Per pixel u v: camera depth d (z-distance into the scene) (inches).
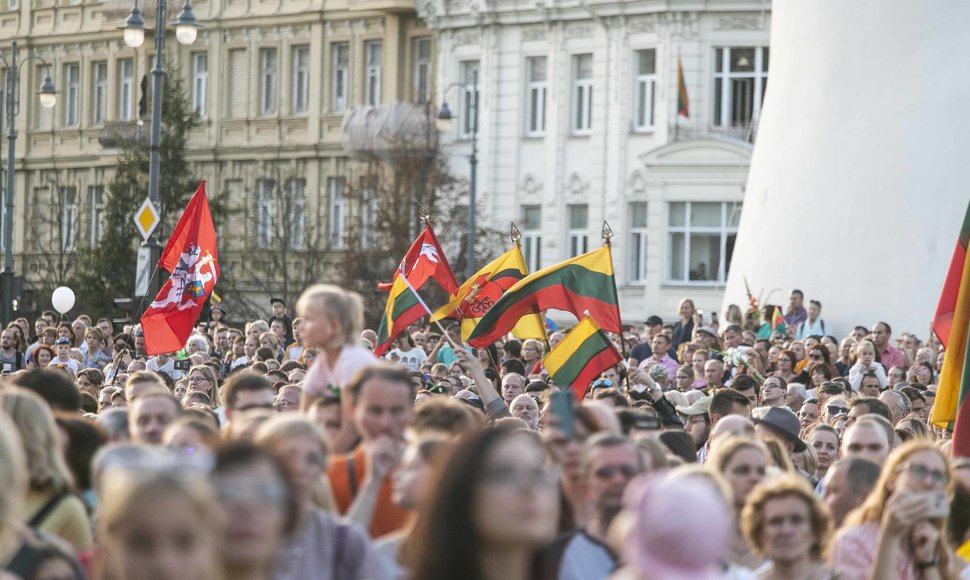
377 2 4542.3
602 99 4170.8
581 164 4210.1
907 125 2368.4
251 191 4852.4
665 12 4045.3
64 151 5255.9
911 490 623.8
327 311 698.8
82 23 5221.5
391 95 4552.2
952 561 673.6
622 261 4138.8
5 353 2145.7
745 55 4008.4
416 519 430.9
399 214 4106.8
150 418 698.8
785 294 2482.8
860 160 2409.0
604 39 4163.4
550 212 4256.9
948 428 1057.5
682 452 808.3
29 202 5334.6
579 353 1109.7
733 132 4001.0
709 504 382.9
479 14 4318.4
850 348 1855.3
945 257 2315.5
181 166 4589.1
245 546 432.1
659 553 381.1
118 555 390.9
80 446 640.4
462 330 1462.8
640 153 4087.1
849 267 2396.7
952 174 2331.4
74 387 709.9
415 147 4269.2
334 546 509.7
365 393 570.9
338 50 4724.4
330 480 601.3
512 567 417.7
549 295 1251.2
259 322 1870.1
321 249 4554.6
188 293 1475.1
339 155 4687.5
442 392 1355.8
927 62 2368.4
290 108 4800.7
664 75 4052.7
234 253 4763.8
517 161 4301.2
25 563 467.2
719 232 3986.2
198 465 400.2
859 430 827.4
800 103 2519.7
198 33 4963.1
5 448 450.0
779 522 610.5
